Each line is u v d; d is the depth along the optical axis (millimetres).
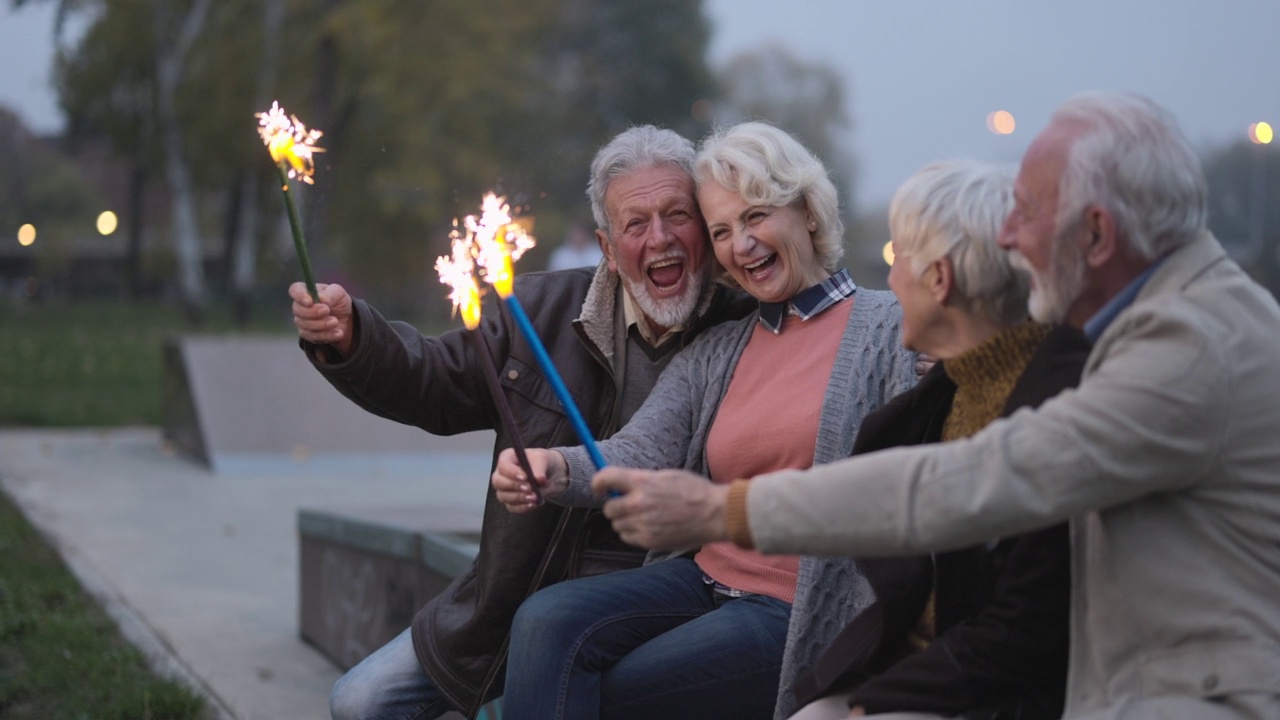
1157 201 1627
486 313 2662
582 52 42406
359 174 22703
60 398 12992
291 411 9281
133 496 7781
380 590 3941
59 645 4352
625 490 1758
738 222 2404
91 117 26562
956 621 1896
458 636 2533
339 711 2617
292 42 23062
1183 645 1603
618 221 2527
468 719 2564
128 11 23547
